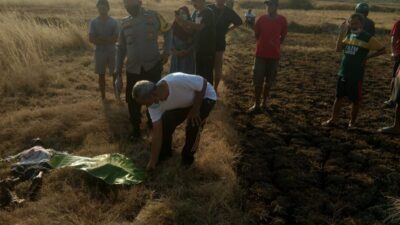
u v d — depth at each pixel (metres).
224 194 4.25
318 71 10.60
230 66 10.74
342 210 4.25
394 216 4.10
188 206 4.03
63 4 24.53
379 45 5.73
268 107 7.39
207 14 6.40
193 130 4.58
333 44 16.03
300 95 8.23
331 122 6.48
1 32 9.56
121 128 6.02
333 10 35.88
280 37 6.86
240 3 36.97
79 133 5.80
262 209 4.20
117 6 26.27
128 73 5.65
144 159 5.11
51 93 7.74
